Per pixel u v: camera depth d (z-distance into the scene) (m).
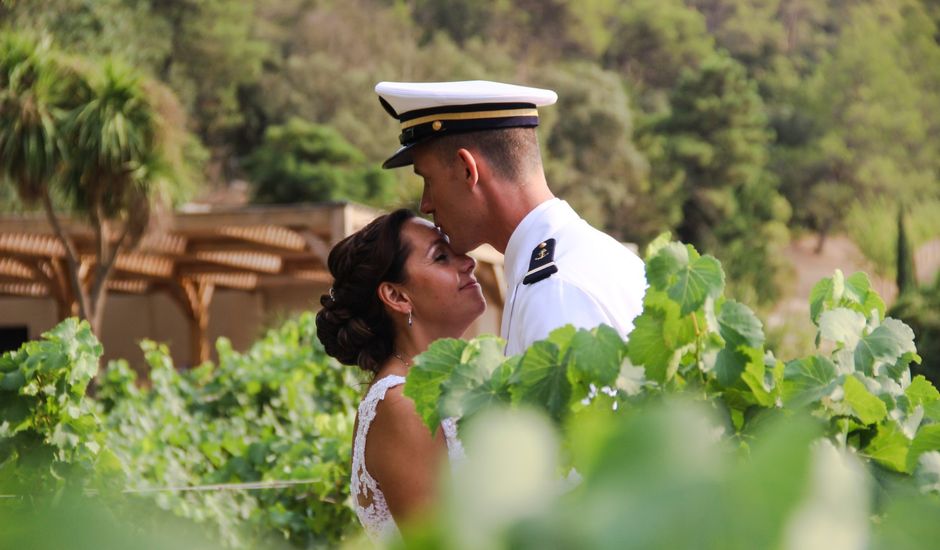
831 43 54.53
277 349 5.70
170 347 16.41
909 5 50.09
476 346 1.00
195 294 15.56
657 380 0.91
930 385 1.20
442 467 0.31
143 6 29.34
